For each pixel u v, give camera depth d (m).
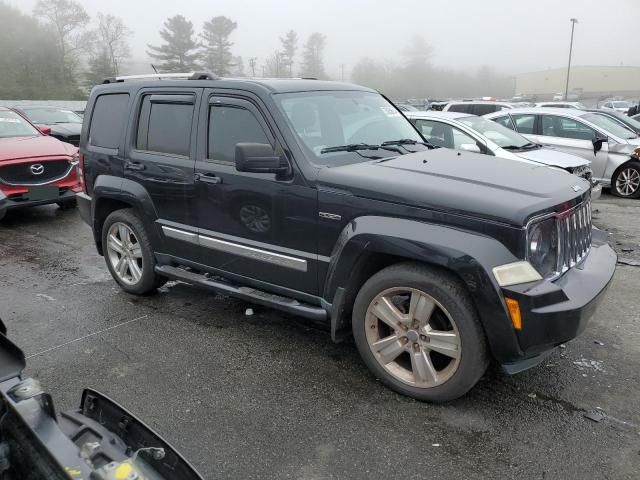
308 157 3.61
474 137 7.76
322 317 3.66
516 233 2.88
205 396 3.44
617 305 4.86
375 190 3.27
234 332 4.35
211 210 4.11
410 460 2.82
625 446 2.92
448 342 3.15
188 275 4.53
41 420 1.79
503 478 2.69
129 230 4.96
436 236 3.04
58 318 4.65
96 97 5.14
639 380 3.59
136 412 3.27
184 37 71.19
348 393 3.45
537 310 2.87
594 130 10.03
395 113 4.80
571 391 3.46
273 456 2.87
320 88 4.25
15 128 8.99
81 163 5.26
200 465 2.80
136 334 4.32
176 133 4.36
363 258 3.37
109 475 1.57
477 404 3.32
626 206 9.21
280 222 3.71
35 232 7.63
